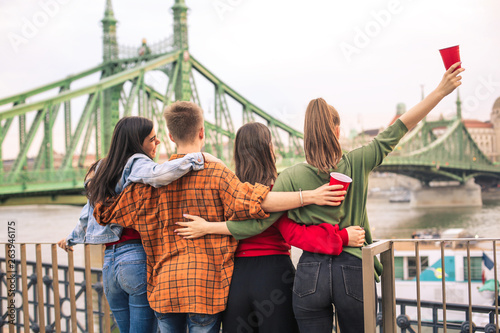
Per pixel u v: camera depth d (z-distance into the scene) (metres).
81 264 13.98
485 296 11.94
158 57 31.28
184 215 1.51
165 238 1.52
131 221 1.56
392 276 1.42
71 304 2.01
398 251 12.97
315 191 1.42
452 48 1.42
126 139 1.63
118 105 30.02
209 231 1.48
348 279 1.39
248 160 1.57
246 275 1.50
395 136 1.47
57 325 2.04
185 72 31.09
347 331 1.42
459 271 12.36
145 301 1.61
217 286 1.48
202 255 1.49
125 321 1.69
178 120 1.55
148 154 1.68
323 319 1.43
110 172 1.60
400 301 2.23
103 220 1.61
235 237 1.47
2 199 19.64
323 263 1.41
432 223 30.81
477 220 30.88
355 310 1.39
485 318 5.34
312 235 1.40
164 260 1.51
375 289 1.46
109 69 32.19
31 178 21.08
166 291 1.47
